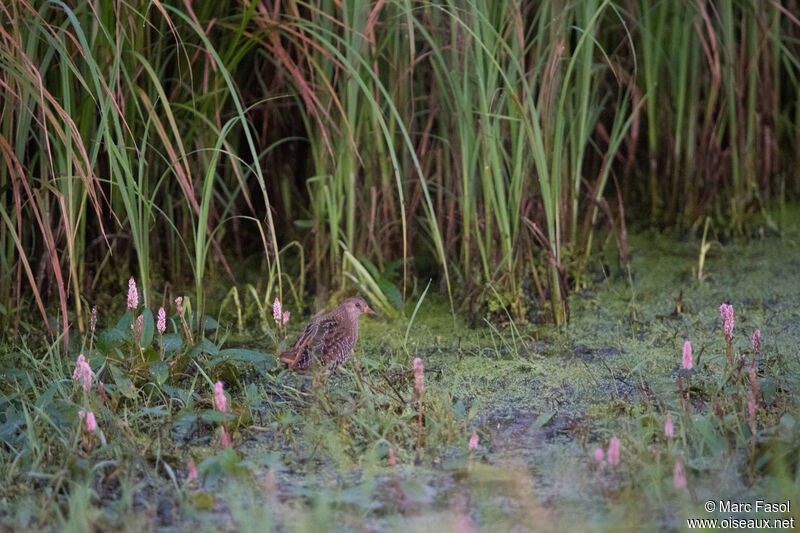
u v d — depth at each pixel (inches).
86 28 396.8
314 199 476.1
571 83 467.2
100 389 332.5
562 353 414.6
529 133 410.9
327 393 362.0
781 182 551.8
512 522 288.2
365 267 462.3
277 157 499.2
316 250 461.1
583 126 450.3
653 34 516.4
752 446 308.2
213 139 454.6
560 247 455.2
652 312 456.1
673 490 301.0
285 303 467.5
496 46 416.2
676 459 309.4
